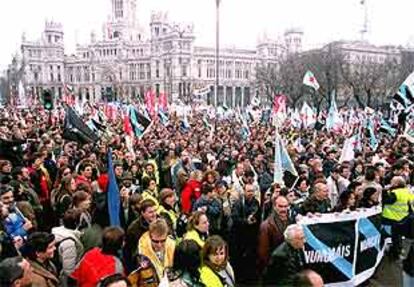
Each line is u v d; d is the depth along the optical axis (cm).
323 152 1806
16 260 495
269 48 16450
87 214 800
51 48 16825
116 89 14612
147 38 18075
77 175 1100
